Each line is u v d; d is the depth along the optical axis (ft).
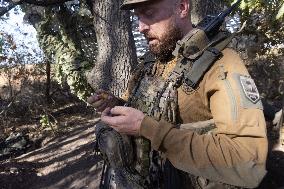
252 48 22.50
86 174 19.77
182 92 5.09
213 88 4.75
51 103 36.45
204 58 4.94
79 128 29.50
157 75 5.74
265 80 24.75
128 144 5.68
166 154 4.59
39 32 17.74
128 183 5.65
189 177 5.08
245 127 4.40
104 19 15.87
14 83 34.68
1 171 21.75
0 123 31.45
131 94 6.02
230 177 4.34
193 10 13.84
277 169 12.42
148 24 5.27
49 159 23.52
